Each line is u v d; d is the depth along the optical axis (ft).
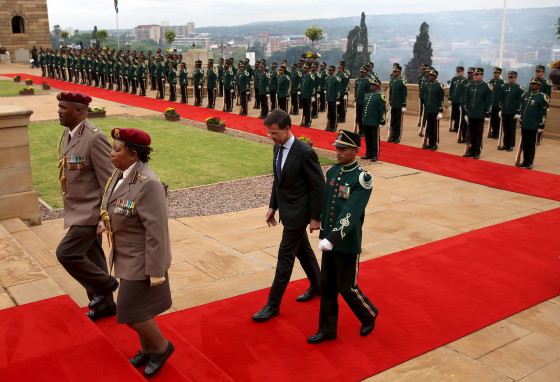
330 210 16.19
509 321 17.71
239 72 71.10
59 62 120.88
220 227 27.45
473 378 14.57
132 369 12.92
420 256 23.30
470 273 21.48
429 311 18.26
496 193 34.50
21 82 112.78
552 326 17.43
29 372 12.66
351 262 15.84
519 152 41.50
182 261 22.71
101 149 16.05
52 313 15.35
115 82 103.65
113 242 13.29
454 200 32.81
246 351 15.72
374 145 43.70
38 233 25.93
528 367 15.15
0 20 173.99
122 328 16.21
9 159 25.75
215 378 13.80
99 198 16.26
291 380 14.32
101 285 16.48
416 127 60.34
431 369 14.96
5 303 15.89
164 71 88.79
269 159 44.68
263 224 28.02
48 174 38.52
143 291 13.07
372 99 42.93
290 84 72.74
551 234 26.37
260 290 19.94
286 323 17.47
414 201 32.53
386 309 18.39
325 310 16.17
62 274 20.70
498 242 25.14
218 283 20.54
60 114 16.12
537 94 39.73
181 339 15.72
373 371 14.79
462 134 51.57
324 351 15.78
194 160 43.93
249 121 66.28
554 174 39.32
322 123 64.75
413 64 282.77
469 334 16.87
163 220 12.89
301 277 21.47
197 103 81.92
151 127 60.39
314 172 17.34
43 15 180.65
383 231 26.86
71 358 13.25
